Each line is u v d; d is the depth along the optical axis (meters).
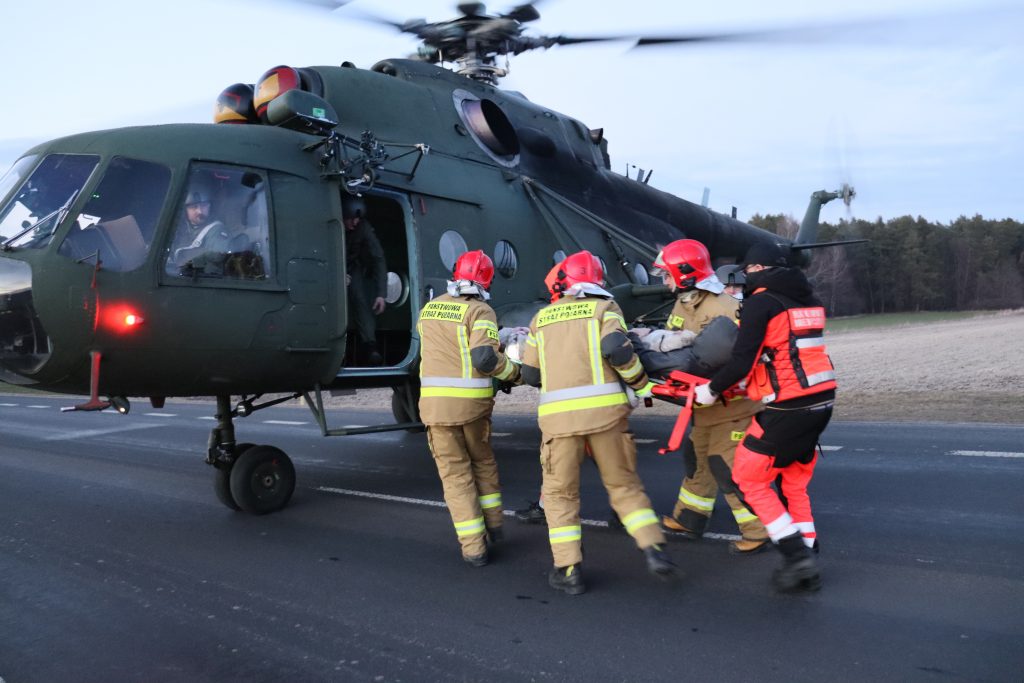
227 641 3.25
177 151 5.15
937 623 3.15
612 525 4.87
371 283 6.75
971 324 40.09
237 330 5.16
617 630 3.23
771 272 3.55
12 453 9.05
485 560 4.21
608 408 3.65
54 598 3.86
